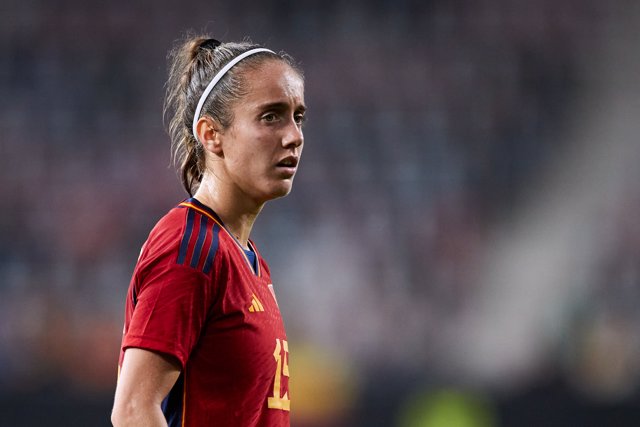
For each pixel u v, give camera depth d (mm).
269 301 9789
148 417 8547
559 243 56250
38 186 54688
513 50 65812
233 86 9711
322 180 57250
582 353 46125
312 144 59531
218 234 9391
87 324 46312
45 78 61156
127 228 52938
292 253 51656
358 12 67938
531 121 62531
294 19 67562
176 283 8812
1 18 64000
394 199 56469
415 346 48719
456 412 33469
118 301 48500
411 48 65875
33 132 57938
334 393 39094
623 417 32406
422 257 53438
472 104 63125
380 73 64312
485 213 56594
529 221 57031
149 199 54719
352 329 48469
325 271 51281
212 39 10328
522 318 51312
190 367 9078
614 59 65688
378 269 52312
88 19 64812
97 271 50469
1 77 60906
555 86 64688
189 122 10141
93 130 58812
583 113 63219
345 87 63344
